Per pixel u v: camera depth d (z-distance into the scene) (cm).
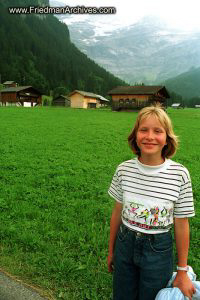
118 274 267
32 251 409
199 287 254
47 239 440
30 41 17800
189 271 276
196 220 527
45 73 15600
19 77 13075
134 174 249
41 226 479
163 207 236
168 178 237
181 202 237
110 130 2216
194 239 462
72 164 970
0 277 348
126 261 257
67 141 1534
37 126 2264
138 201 243
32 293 326
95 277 358
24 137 1614
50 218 512
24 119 2898
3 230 457
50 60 17188
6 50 15038
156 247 242
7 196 621
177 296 234
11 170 859
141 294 255
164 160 250
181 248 247
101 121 3120
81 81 16575
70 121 2947
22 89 8025
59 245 425
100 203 599
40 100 8781
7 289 330
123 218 260
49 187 696
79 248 420
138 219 245
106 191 673
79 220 512
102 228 484
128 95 6016
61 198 615
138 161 249
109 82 18950
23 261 383
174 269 386
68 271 362
